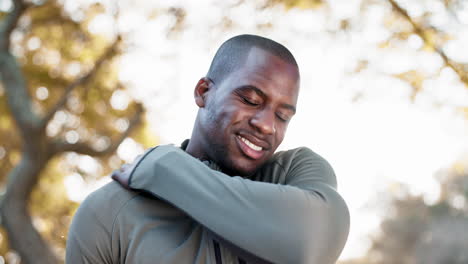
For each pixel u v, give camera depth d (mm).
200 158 1588
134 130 9680
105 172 10320
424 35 6375
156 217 1454
